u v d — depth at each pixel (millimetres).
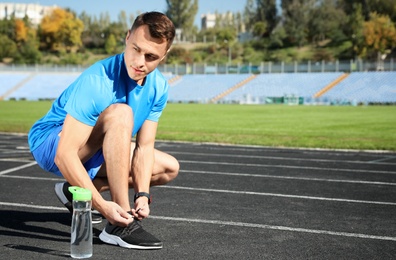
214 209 5141
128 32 3369
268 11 109000
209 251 3566
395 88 48781
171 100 55875
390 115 28906
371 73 52844
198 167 8648
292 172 8195
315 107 41000
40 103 45812
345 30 94125
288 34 98062
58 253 3395
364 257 3508
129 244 3543
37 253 3391
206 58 96438
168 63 91625
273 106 43625
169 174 4137
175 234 4062
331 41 94750
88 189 3291
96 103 3387
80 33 106625
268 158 10188
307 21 97562
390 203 5625
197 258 3383
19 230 4066
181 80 62062
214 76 61688
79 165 3371
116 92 3516
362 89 49938
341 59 84750
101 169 3889
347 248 3736
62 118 3725
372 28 78125
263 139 14383
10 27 102812
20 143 12805
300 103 49688
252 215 4871
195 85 59656
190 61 92250
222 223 4500
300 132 17359
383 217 4883
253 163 9336
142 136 3826
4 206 5113
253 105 46375
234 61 91938
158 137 14875
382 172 8281
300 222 4594
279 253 3559
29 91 59812
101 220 4434
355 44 82562
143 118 3742
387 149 11969
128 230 3545
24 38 101812
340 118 26312
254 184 6895
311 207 5328
